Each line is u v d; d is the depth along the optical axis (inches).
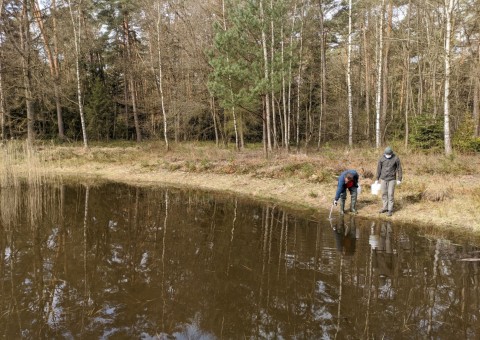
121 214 371.2
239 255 245.0
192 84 1013.8
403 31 852.0
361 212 367.2
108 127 1267.2
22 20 863.1
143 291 188.9
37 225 324.2
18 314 165.0
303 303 175.9
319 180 479.2
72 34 1068.5
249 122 1085.8
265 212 382.3
